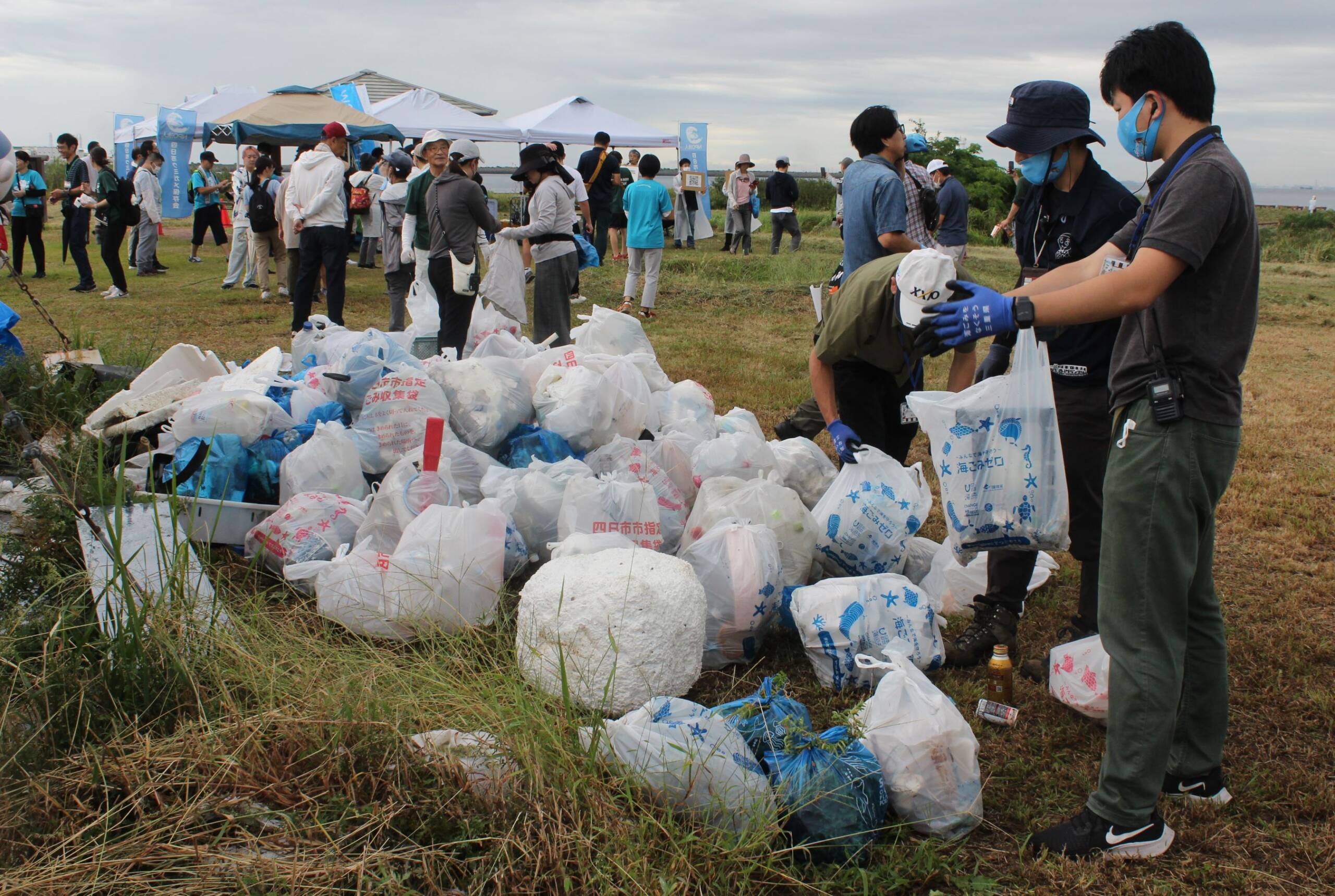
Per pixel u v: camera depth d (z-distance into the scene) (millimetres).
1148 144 2496
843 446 3957
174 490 3359
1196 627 2721
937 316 2527
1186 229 2289
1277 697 3396
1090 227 3365
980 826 2730
